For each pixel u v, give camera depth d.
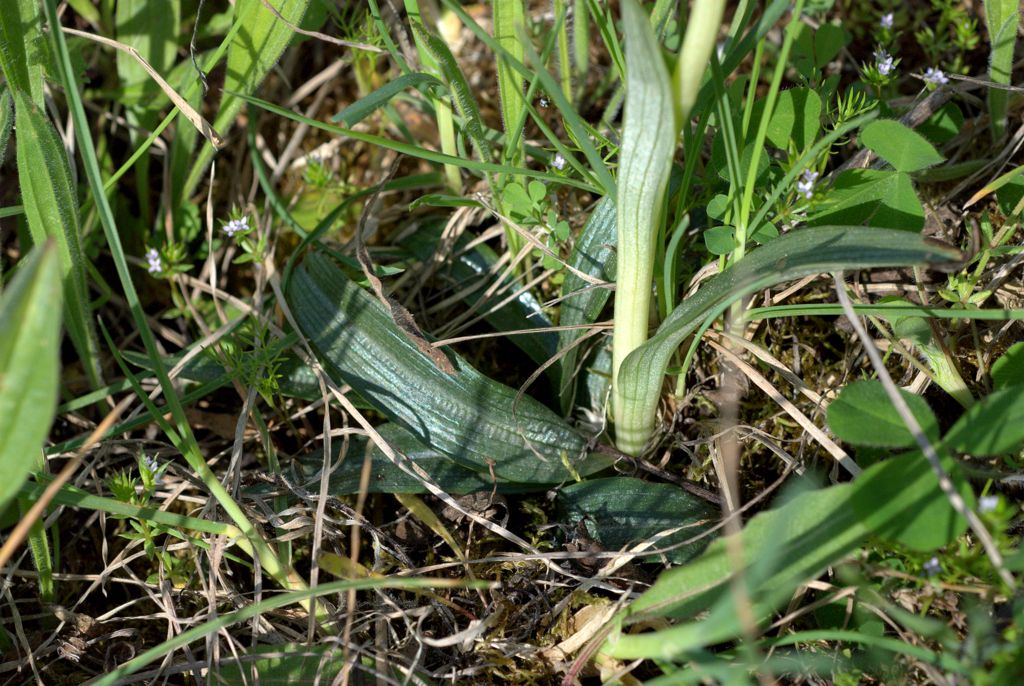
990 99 0.31
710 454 0.30
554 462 0.29
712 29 0.23
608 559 0.29
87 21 0.35
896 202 0.29
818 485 0.29
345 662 0.27
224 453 0.31
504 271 0.32
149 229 0.35
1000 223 0.31
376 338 0.30
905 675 0.26
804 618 0.28
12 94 0.29
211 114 0.36
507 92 0.29
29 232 0.32
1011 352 0.29
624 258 0.27
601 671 0.28
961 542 0.26
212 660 0.28
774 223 0.30
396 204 0.35
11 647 0.29
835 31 0.32
